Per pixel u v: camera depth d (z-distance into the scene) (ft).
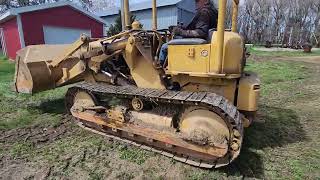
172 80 13.60
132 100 14.06
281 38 160.15
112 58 15.98
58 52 19.79
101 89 15.06
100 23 59.47
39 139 15.52
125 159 13.37
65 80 18.22
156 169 12.53
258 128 17.11
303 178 11.92
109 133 15.85
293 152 14.10
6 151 14.14
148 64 13.98
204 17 12.67
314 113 20.13
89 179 11.81
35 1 115.65
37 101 22.61
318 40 143.23
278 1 156.56
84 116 16.05
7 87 26.99
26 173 12.22
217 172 12.12
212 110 11.72
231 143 11.62
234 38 11.76
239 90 12.75
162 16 73.92
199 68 12.16
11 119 18.54
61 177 11.96
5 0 107.14
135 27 15.60
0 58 54.19
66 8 52.31
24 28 46.70
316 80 33.06
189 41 12.19
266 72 38.55
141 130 13.58
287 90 27.43
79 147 14.56
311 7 154.92
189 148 12.35
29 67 17.75
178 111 13.15
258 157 13.52
